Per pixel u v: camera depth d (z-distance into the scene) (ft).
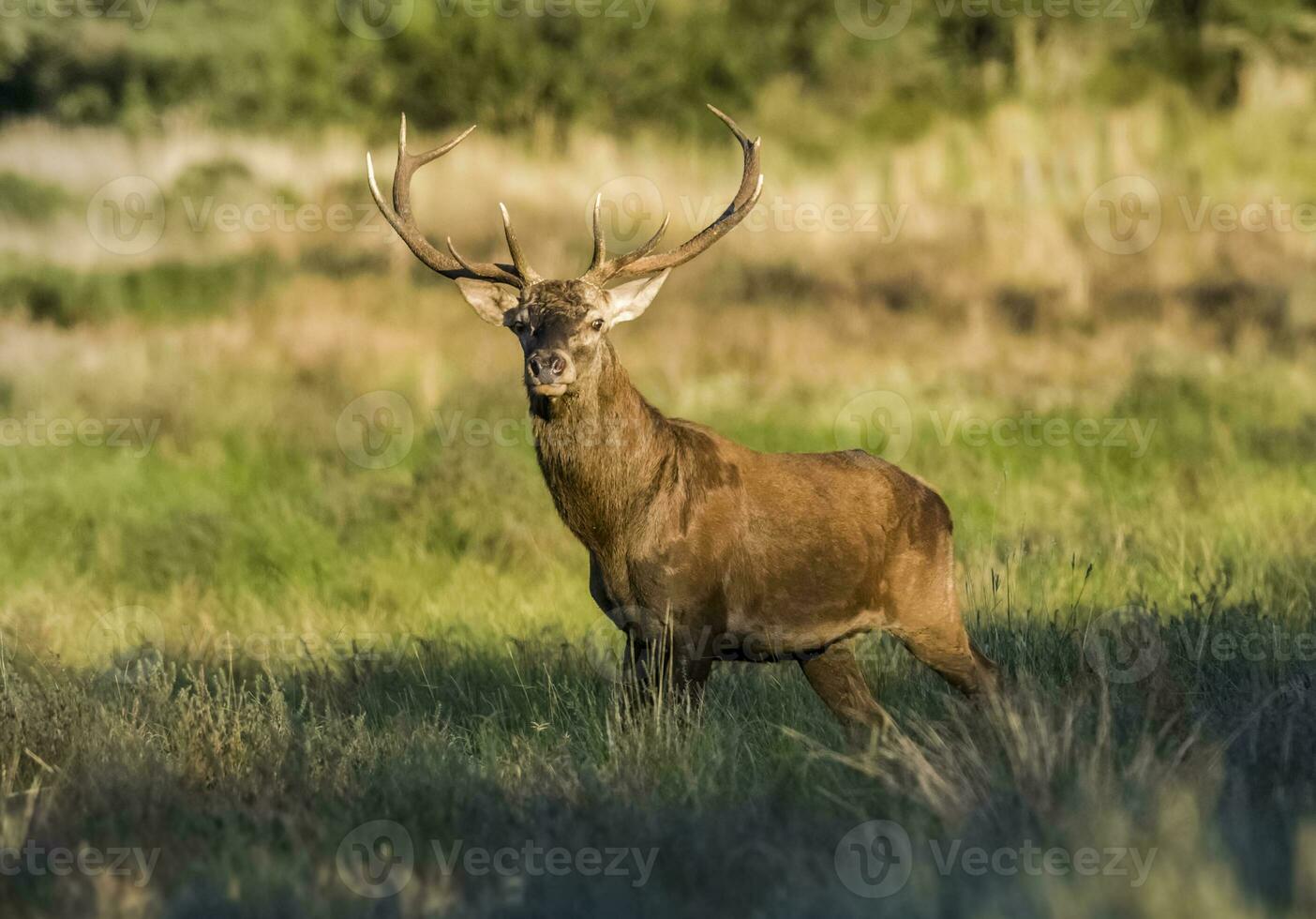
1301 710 64.64
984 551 101.60
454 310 190.70
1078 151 239.30
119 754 65.62
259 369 168.25
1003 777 59.00
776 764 66.03
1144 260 200.23
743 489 72.13
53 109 341.21
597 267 75.15
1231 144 240.73
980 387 162.91
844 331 182.60
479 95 293.02
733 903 50.16
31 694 73.41
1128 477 133.08
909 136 279.90
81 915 49.65
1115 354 172.65
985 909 46.34
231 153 262.47
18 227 229.66
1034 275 199.11
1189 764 59.41
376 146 282.56
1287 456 136.05
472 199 229.45
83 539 128.26
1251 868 48.19
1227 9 273.13
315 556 120.26
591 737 71.67
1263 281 189.06
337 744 68.69
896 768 62.13
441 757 68.03
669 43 301.22
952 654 74.23
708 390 163.53
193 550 122.83
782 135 287.48
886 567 73.41
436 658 88.89
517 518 121.08
